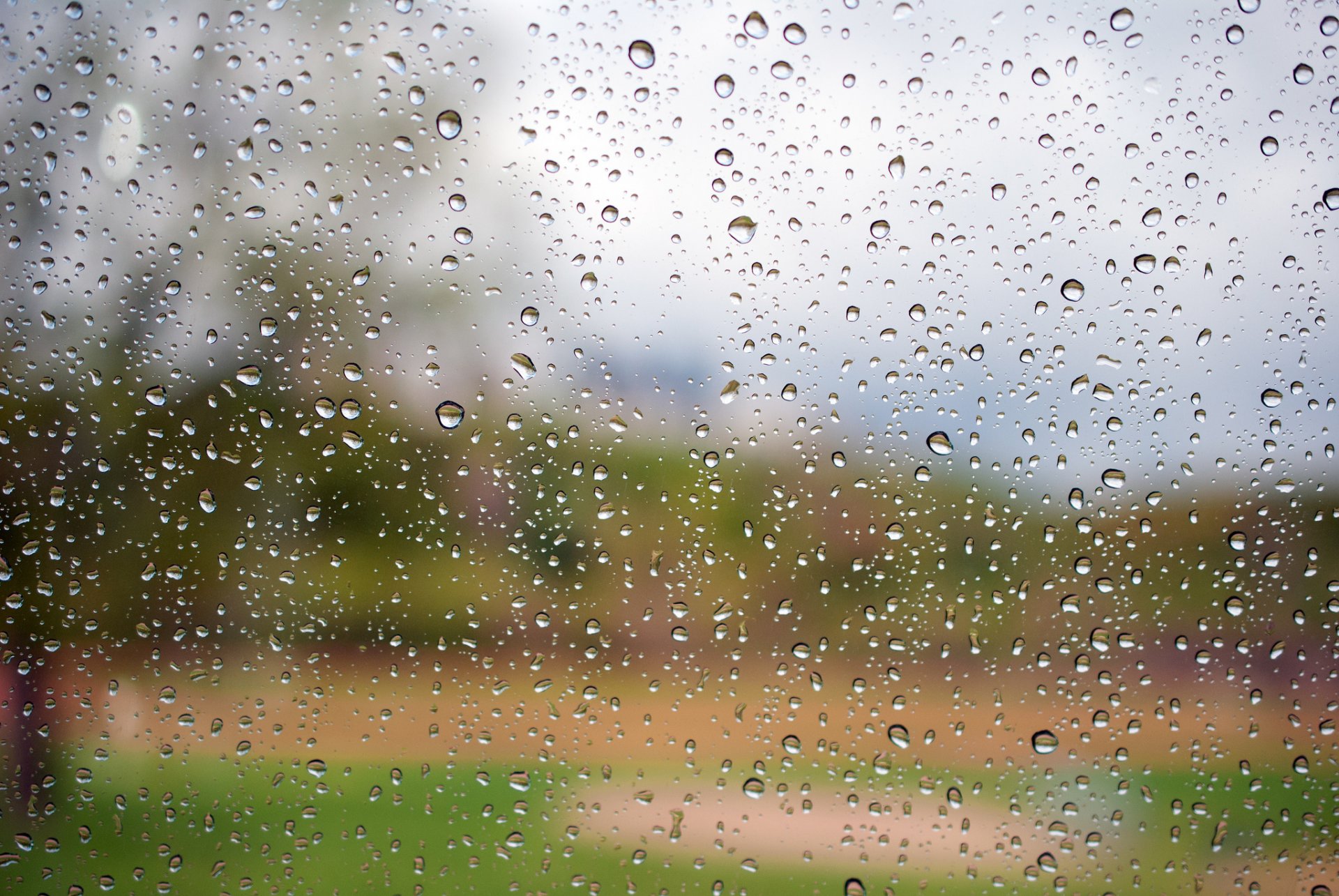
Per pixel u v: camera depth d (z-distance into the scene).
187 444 0.33
